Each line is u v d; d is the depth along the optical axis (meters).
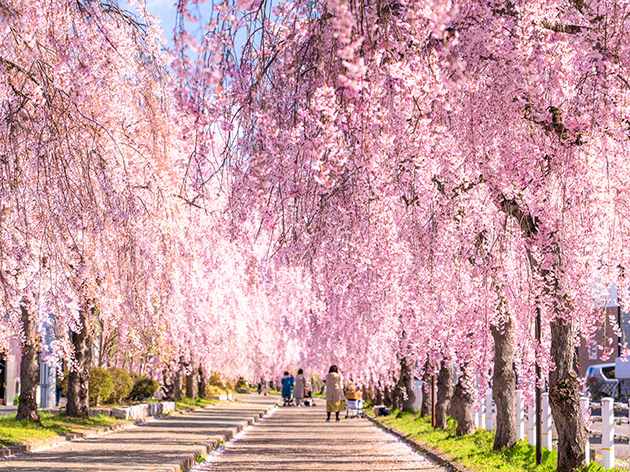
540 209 8.77
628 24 8.07
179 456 13.99
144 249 11.51
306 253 10.66
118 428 22.17
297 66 8.09
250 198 8.84
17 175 9.29
